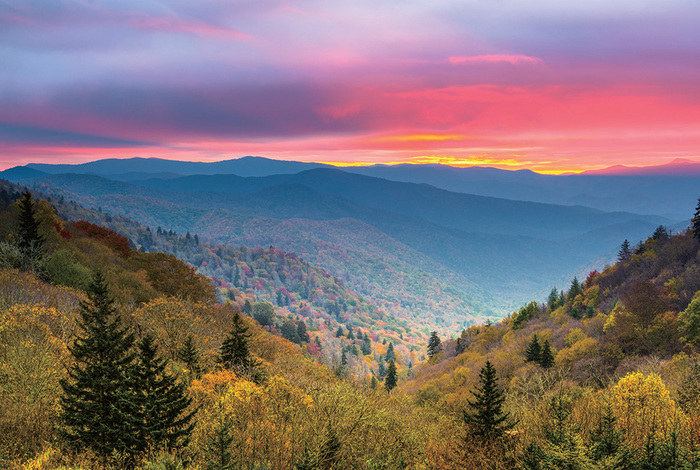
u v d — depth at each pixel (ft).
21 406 51.70
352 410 60.44
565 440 39.50
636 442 45.01
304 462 43.93
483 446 54.80
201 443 47.57
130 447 44.73
